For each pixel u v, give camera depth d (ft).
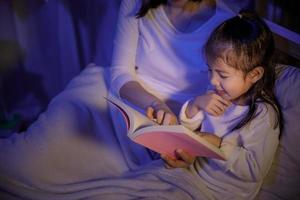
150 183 3.53
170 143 3.22
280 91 3.77
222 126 3.60
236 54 3.19
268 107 3.47
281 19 4.75
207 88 4.01
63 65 6.48
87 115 4.27
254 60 3.23
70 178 3.70
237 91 3.37
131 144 4.03
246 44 3.18
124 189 3.51
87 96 4.48
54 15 6.08
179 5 4.01
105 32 6.32
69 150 3.88
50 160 3.74
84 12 6.15
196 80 4.17
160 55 4.24
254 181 3.47
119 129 4.11
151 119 3.61
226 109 3.61
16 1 5.91
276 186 3.70
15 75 6.47
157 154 4.03
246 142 3.41
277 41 4.34
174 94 4.29
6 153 3.70
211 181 3.59
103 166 3.88
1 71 6.36
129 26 4.42
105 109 4.42
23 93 6.67
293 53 4.21
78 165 3.82
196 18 4.03
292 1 4.56
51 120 4.05
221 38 3.25
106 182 3.59
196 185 3.55
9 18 6.03
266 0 4.68
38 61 6.45
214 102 3.50
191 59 4.10
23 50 6.31
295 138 3.67
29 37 6.22
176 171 3.59
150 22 4.22
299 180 3.68
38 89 6.70
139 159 3.99
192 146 3.14
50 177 3.64
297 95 3.66
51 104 4.43
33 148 3.77
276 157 3.80
